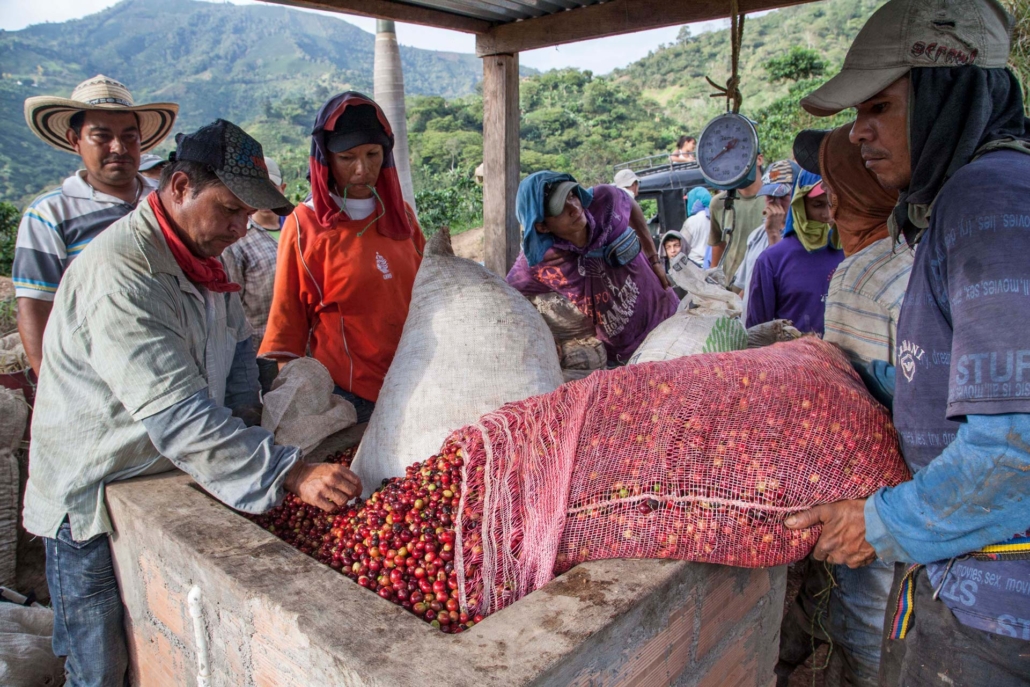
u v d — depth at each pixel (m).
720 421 1.65
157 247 1.90
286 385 2.47
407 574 1.68
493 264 4.49
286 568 1.61
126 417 1.96
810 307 2.87
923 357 1.33
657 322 3.19
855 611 2.12
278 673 1.50
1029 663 1.26
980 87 1.24
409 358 2.31
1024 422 1.11
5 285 7.98
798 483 1.57
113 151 2.87
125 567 2.04
